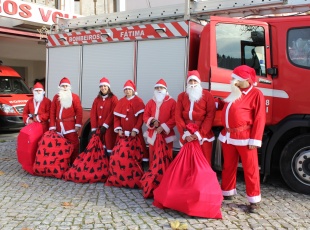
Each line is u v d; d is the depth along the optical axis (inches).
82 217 171.8
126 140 222.8
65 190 214.2
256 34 213.8
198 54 228.4
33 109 260.8
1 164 278.1
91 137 251.6
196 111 192.5
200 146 185.3
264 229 159.0
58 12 562.3
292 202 192.7
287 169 206.4
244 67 176.1
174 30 233.5
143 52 250.7
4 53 573.9
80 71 286.5
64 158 240.1
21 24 525.0
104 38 270.5
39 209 182.5
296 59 205.9
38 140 249.8
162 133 209.9
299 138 201.3
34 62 653.3
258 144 173.6
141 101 231.0
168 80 238.2
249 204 185.6
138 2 602.5
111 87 268.7
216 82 209.5
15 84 499.2
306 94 202.2
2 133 459.2
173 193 172.9
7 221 167.3
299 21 205.8
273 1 224.8
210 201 167.9
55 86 303.6
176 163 181.3
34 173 243.8
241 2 234.5
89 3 658.2
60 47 299.4
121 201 194.5
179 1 533.6
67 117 254.5
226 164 189.9
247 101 176.4
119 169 218.2
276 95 211.3
